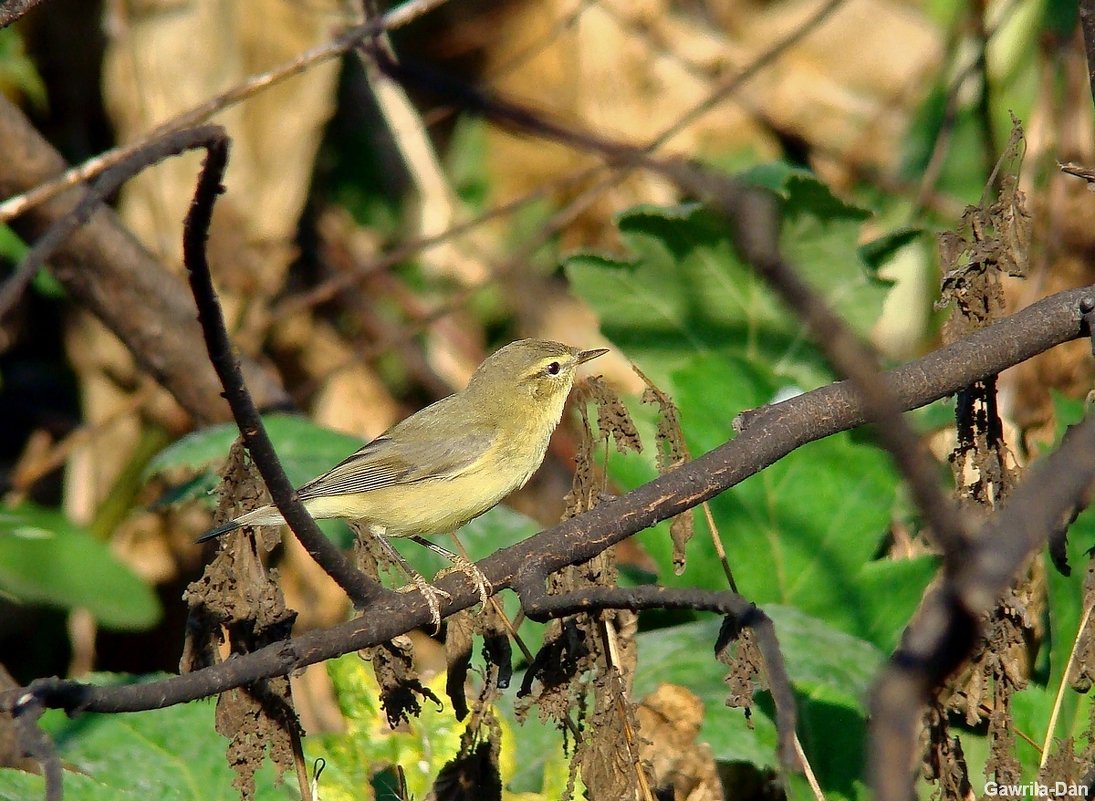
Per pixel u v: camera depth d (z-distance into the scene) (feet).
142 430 48.29
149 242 48.39
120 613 33.40
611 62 53.26
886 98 54.95
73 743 26.32
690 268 37.93
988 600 9.76
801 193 35.91
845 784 28.94
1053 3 40.37
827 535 33.60
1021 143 23.72
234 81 47.96
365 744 27.40
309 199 53.26
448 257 53.78
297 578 45.27
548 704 22.49
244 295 48.98
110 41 47.62
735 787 30.81
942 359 22.63
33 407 51.47
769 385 34.83
